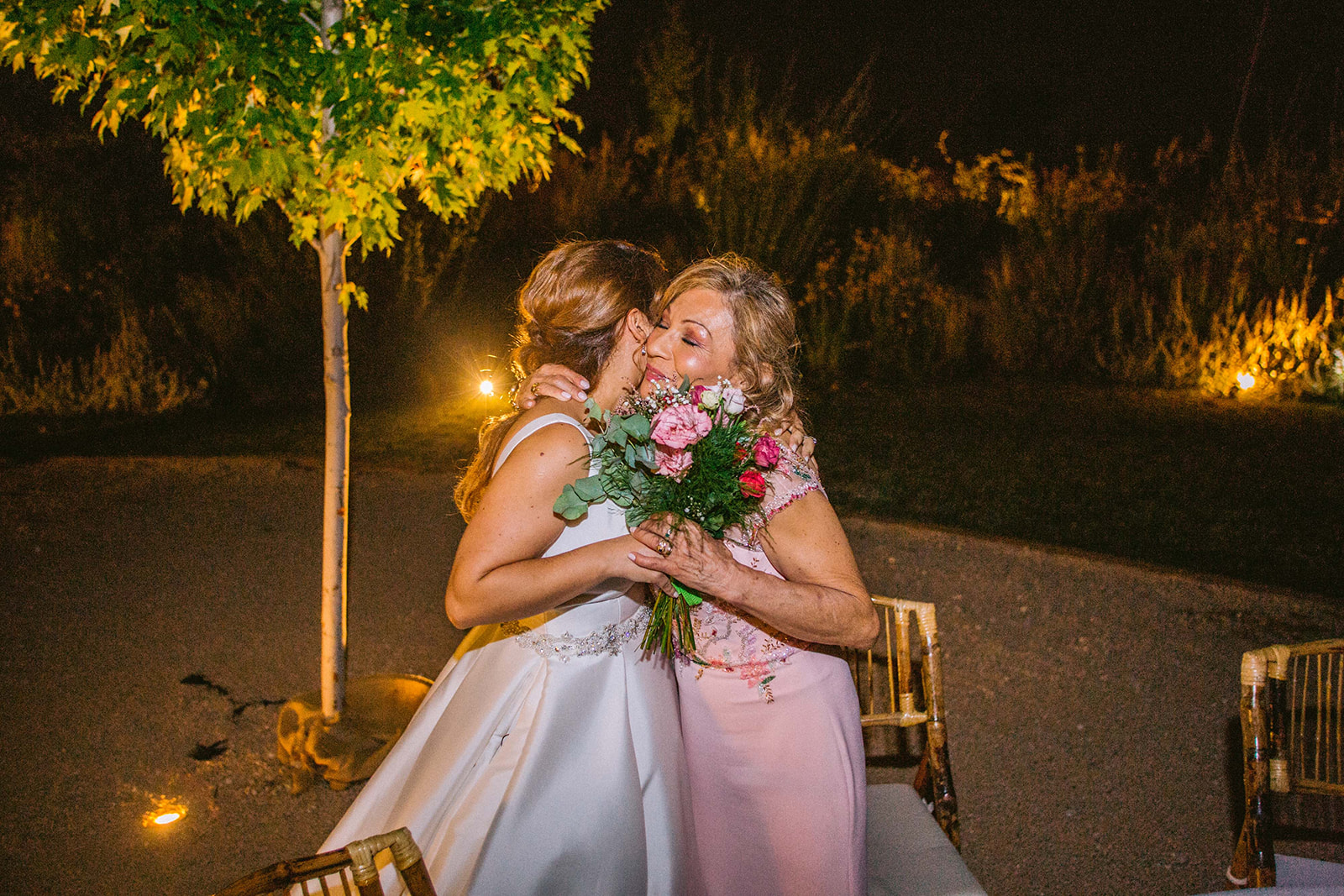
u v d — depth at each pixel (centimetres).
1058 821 348
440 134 307
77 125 1065
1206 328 927
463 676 229
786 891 213
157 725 404
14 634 483
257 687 432
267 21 280
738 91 1191
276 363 941
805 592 193
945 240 1169
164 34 267
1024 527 599
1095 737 394
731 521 192
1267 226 949
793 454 203
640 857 208
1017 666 447
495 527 192
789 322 205
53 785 365
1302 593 498
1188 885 316
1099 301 991
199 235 1013
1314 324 879
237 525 623
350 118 289
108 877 318
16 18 274
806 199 1056
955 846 250
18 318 957
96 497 677
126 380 904
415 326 955
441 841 204
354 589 529
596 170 1106
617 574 191
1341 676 266
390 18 286
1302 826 341
